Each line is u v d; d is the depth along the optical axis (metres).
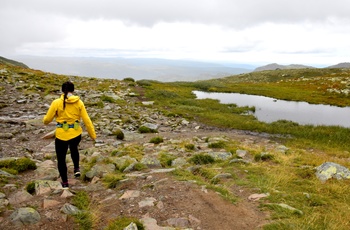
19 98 27.34
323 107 46.97
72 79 49.06
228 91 64.75
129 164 10.94
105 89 41.59
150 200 7.34
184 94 51.00
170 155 13.16
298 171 10.97
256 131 25.03
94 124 20.89
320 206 7.75
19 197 7.41
